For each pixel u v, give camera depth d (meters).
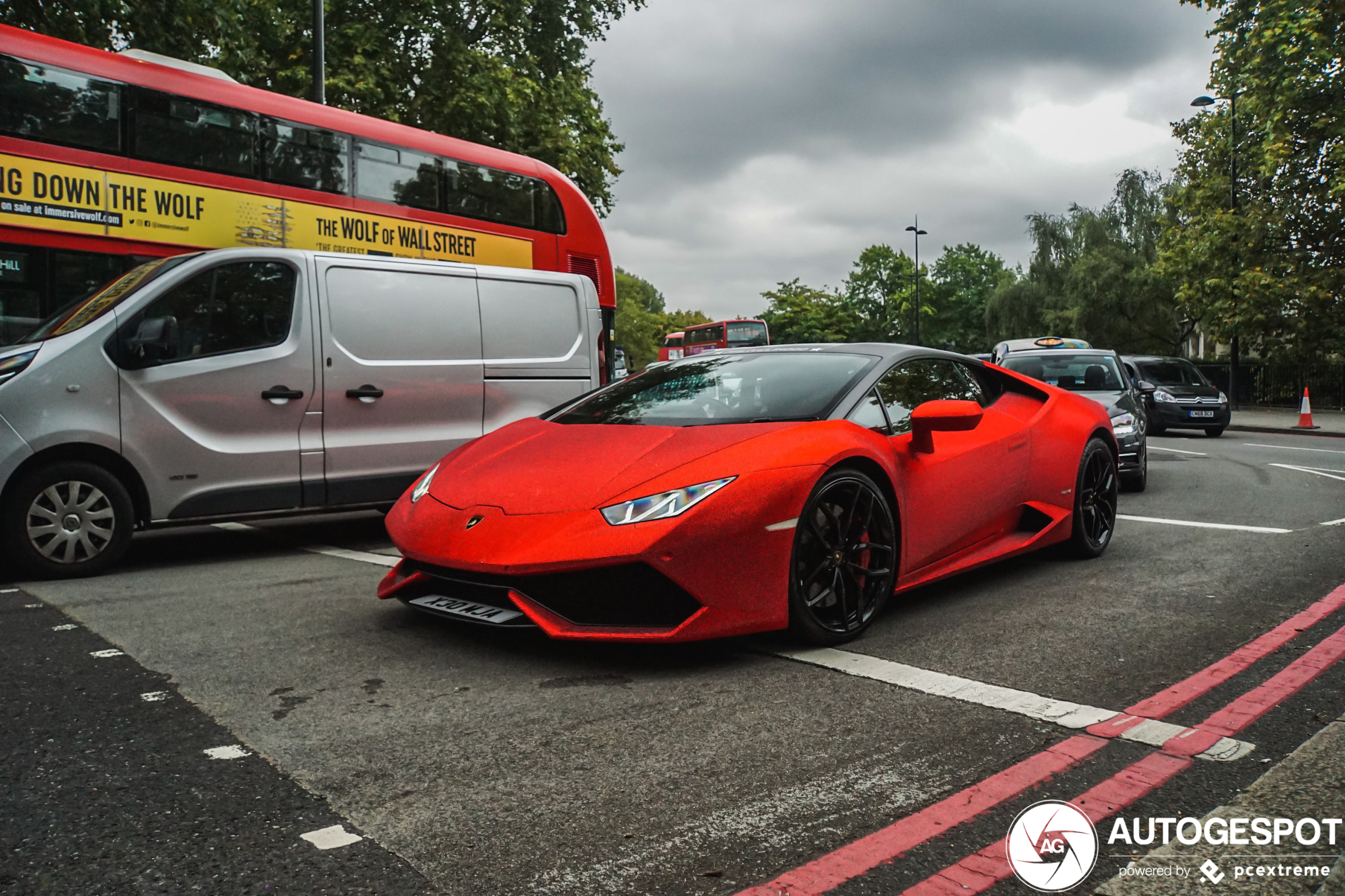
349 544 6.21
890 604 4.20
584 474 3.45
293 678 3.12
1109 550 5.60
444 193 9.83
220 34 15.38
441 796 2.23
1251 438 18.05
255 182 8.30
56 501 4.87
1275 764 2.41
